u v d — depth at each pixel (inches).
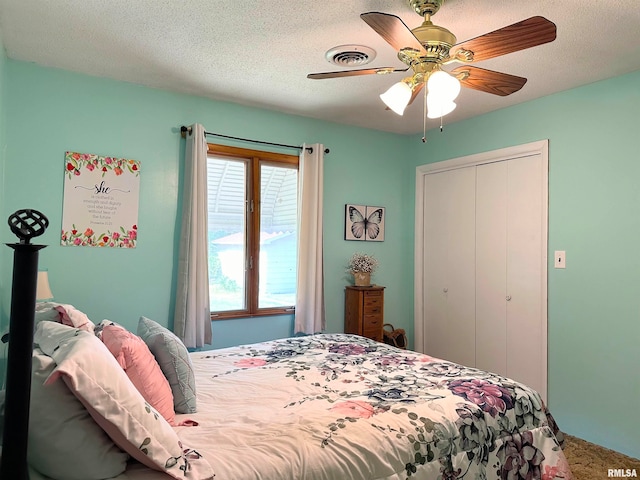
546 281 127.2
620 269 110.8
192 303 123.5
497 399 73.7
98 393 46.9
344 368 89.4
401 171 172.7
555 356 124.7
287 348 105.9
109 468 48.8
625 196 110.1
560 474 72.4
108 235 117.4
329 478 55.1
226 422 64.5
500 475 68.5
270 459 54.2
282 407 69.9
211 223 136.1
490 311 144.3
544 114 128.3
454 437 65.5
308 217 148.3
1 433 55.0
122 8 82.5
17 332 42.1
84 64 108.7
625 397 109.1
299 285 145.4
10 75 105.6
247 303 140.9
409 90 79.3
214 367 90.7
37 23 88.3
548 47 95.6
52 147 110.5
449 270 159.2
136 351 62.9
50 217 110.3
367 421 63.9
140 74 114.7
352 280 160.9
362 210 163.0
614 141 112.3
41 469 47.7
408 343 172.2
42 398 47.3
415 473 60.8
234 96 130.6
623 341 109.9
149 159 123.6
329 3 79.7
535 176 131.3
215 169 136.5
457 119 152.3
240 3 80.1
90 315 115.0
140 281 122.1
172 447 50.7
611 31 88.2
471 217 151.3
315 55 101.9
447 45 74.9
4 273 102.3
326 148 153.6
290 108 141.3
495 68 107.0
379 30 66.6
